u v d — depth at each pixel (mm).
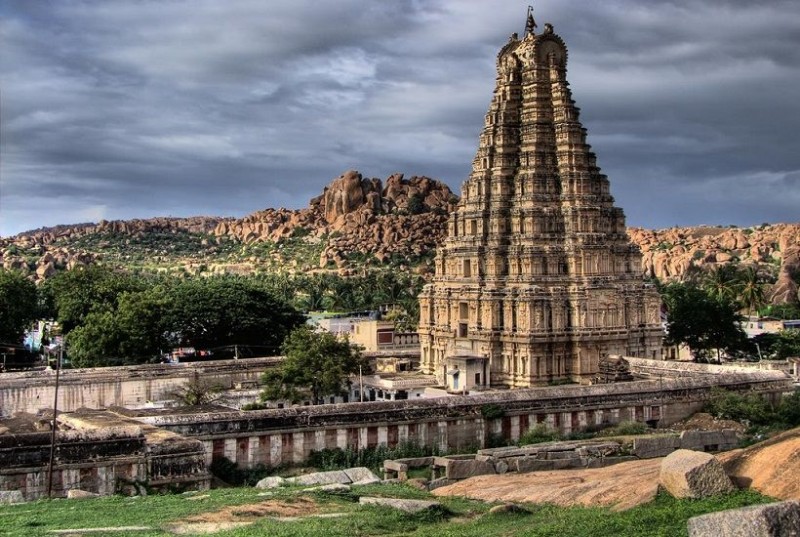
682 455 49594
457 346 164875
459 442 109375
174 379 151750
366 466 102125
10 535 50406
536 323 154250
